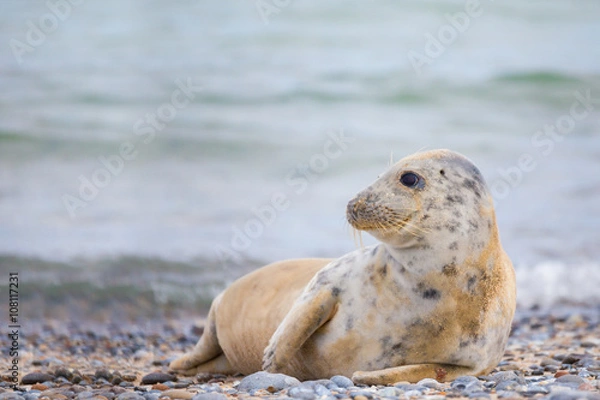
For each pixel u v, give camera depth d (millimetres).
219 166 76375
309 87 100562
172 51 113625
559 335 38156
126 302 46500
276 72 105875
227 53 113688
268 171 75312
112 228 59375
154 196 67500
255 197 68438
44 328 41438
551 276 52844
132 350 36594
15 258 51562
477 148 83250
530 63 112938
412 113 94875
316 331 23531
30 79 101500
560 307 46812
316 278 23984
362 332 22719
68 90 97625
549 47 122312
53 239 56125
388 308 22438
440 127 89938
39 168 73875
